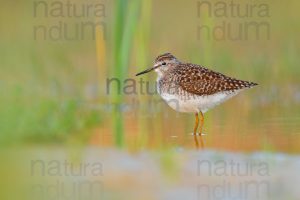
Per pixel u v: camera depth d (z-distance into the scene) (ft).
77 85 61.41
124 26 57.06
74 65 67.21
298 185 33.76
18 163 39.37
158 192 33.09
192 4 79.46
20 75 63.98
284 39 71.26
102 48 60.59
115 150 41.42
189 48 68.54
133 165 37.70
